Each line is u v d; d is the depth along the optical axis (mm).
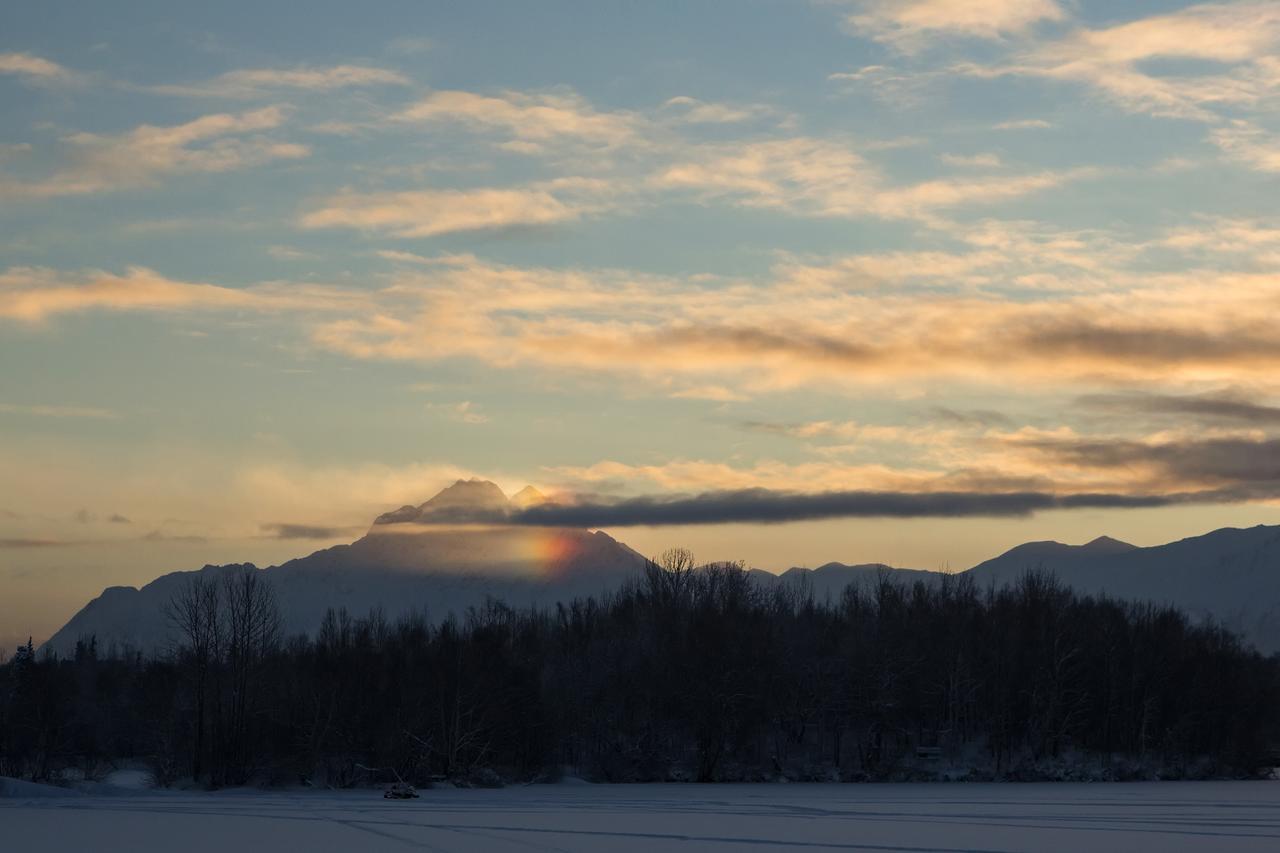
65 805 156250
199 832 121625
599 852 107125
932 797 169375
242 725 197750
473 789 188375
